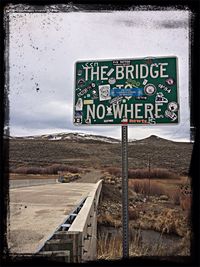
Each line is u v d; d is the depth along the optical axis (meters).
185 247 4.67
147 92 3.31
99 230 11.41
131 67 3.36
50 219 8.65
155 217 12.28
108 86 3.36
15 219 8.52
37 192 23.52
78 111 3.38
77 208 8.71
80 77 3.41
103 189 32.41
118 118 3.32
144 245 6.77
